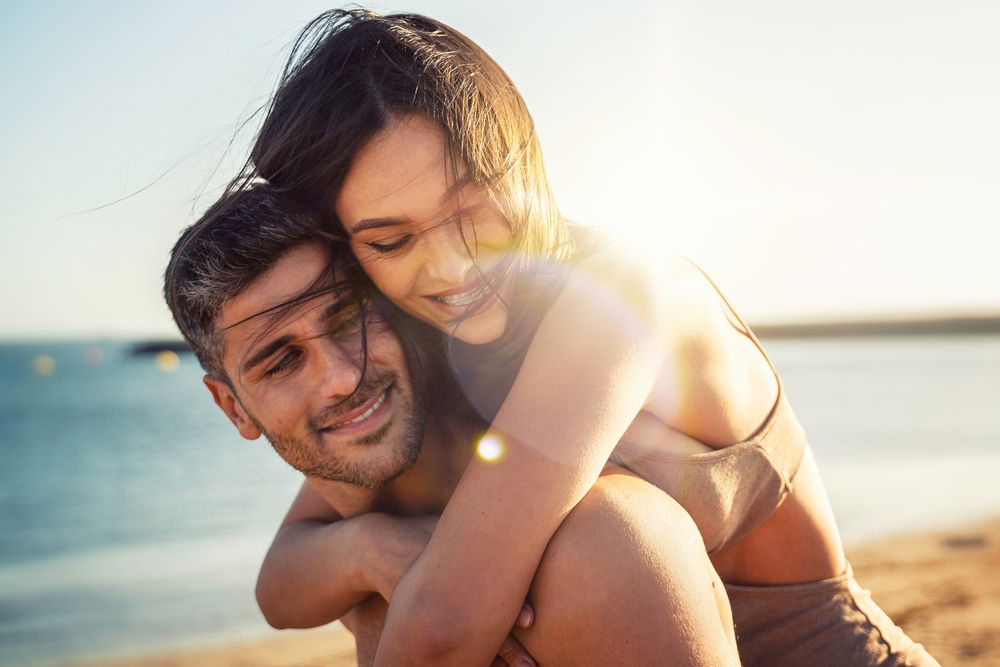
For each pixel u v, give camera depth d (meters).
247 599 9.55
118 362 87.44
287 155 1.77
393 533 1.81
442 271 1.76
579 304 1.65
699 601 1.40
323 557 1.93
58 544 14.14
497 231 1.84
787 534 2.00
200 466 21.80
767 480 1.91
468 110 1.78
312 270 1.73
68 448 26.33
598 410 1.53
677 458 1.75
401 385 1.82
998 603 6.72
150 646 7.95
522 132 1.92
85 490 19.58
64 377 60.00
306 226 1.73
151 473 21.09
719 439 1.86
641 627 1.36
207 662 7.13
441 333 1.93
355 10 1.91
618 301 1.65
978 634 5.94
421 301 1.83
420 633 1.44
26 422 32.66
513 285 1.90
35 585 11.20
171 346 91.88
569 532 1.45
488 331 1.88
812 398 34.28
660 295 1.70
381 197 1.72
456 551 1.47
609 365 1.57
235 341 1.76
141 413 34.94
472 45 1.92
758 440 1.88
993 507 12.20
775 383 2.01
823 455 19.72
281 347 1.74
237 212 1.75
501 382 1.96
